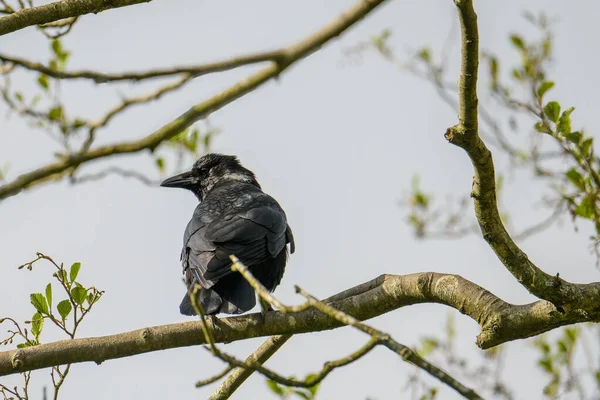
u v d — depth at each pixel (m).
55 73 8.12
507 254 10.28
